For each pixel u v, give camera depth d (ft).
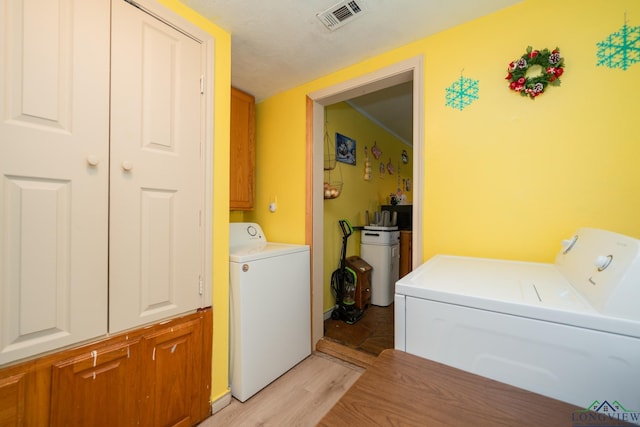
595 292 2.26
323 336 7.47
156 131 3.94
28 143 2.85
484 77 4.47
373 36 5.03
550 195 3.97
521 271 3.52
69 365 3.12
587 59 3.71
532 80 4.00
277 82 6.86
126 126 3.62
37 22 2.90
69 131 3.13
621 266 2.12
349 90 6.20
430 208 4.95
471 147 4.58
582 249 3.07
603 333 1.99
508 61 4.27
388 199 13.02
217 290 4.82
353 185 10.43
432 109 4.95
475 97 4.54
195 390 4.41
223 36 4.85
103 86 3.40
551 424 1.68
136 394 3.69
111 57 3.47
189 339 4.33
